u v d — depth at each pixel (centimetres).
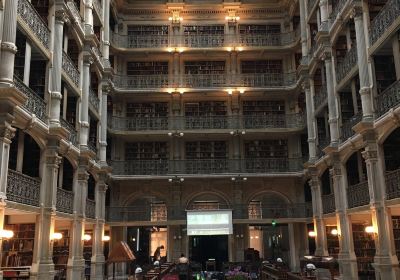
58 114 1405
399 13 1237
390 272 1289
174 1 2588
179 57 2547
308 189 2400
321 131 2086
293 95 2494
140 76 2467
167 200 2391
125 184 2403
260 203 2439
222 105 2530
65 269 1599
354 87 1634
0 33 1058
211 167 2370
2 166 1016
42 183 1326
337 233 1833
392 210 1378
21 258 1330
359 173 1617
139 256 2489
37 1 1480
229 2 2577
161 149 2481
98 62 1989
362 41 1471
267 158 2403
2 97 1009
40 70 1430
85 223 1800
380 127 1345
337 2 1798
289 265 2339
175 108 2480
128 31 2564
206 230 2116
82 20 1800
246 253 2148
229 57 2548
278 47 2492
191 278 1738
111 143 2430
